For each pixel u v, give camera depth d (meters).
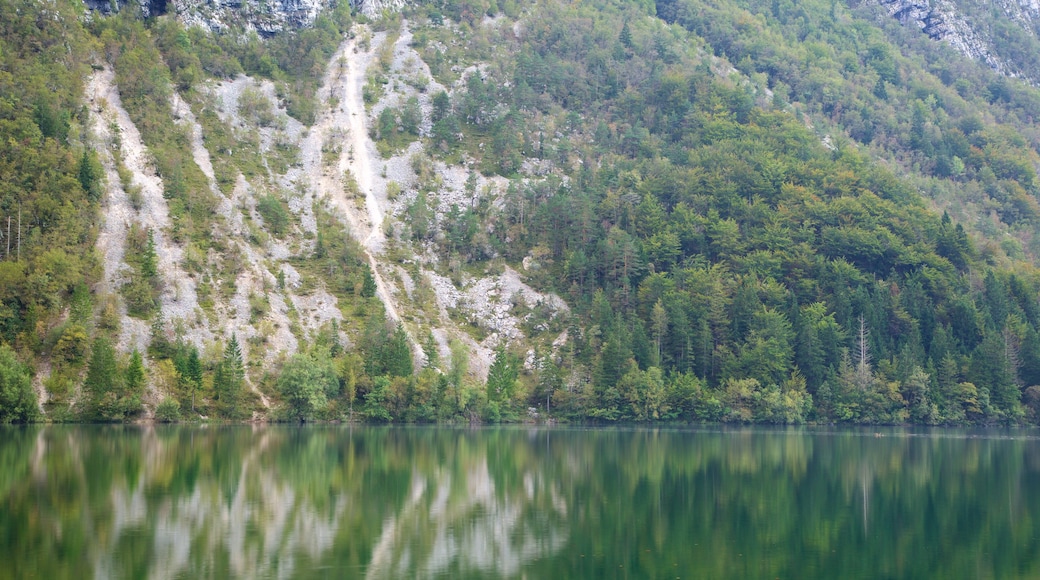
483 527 93.62
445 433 198.38
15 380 185.75
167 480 115.56
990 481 131.00
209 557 77.56
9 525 87.38
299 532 88.44
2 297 199.88
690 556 82.56
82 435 166.50
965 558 83.19
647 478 129.62
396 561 78.50
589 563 79.44
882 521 99.75
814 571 78.00
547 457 154.62
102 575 71.00
